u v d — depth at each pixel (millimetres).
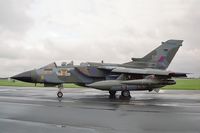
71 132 8719
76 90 35344
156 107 15367
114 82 22312
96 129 9219
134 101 19219
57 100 19453
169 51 26016
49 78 23125
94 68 24109
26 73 23047
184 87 42125
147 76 23531
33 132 8664
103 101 19062
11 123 10133
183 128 9500
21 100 18734
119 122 10523
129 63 25781
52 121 10625
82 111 13438
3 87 43188
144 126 9812
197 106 15898
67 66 23938
